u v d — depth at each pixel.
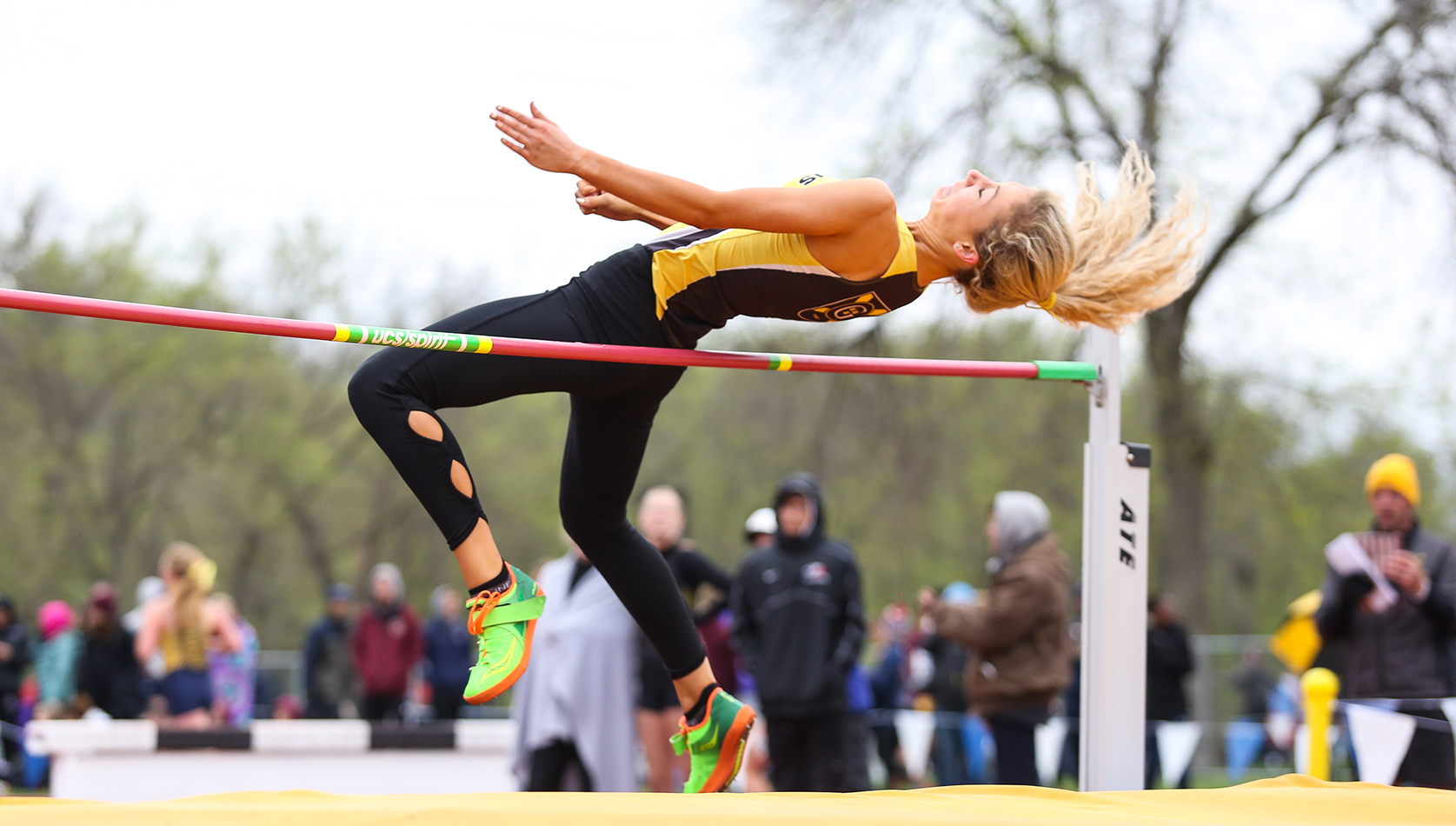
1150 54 43.41
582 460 8.76
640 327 8.22
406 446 7.74
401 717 30.11
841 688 16.22
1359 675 14.73
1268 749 36.12
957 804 7.21
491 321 7.94
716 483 72.94
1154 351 47.25
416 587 81.06
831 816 6.11
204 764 19.45
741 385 62.00
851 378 49.62
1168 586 49.47
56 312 6.85
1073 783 28.91
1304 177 44.09
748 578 16.67
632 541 9.10
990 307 8.55
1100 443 10.40
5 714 31.84
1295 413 47.88
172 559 25.22
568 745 16.34
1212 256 45.94
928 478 54.00
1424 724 14.09
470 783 20.58
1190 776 27.20
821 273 7.95
